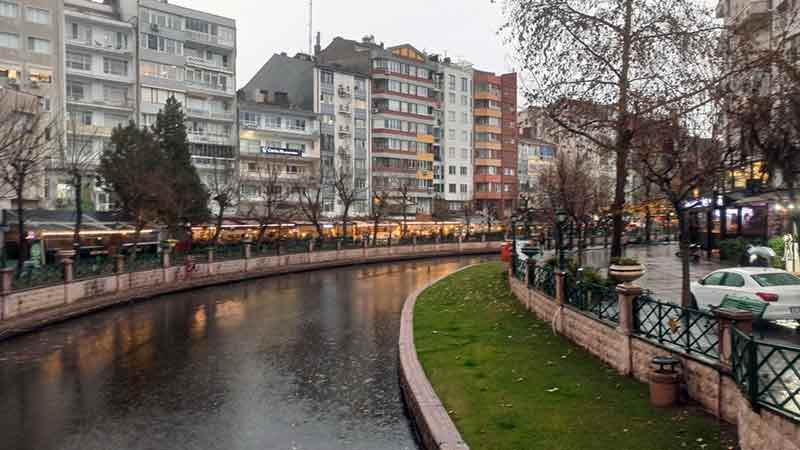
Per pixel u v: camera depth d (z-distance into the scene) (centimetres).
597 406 1028
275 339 2041
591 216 5106
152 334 2131
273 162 6100
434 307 2358
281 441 1133
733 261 3033
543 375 1245
